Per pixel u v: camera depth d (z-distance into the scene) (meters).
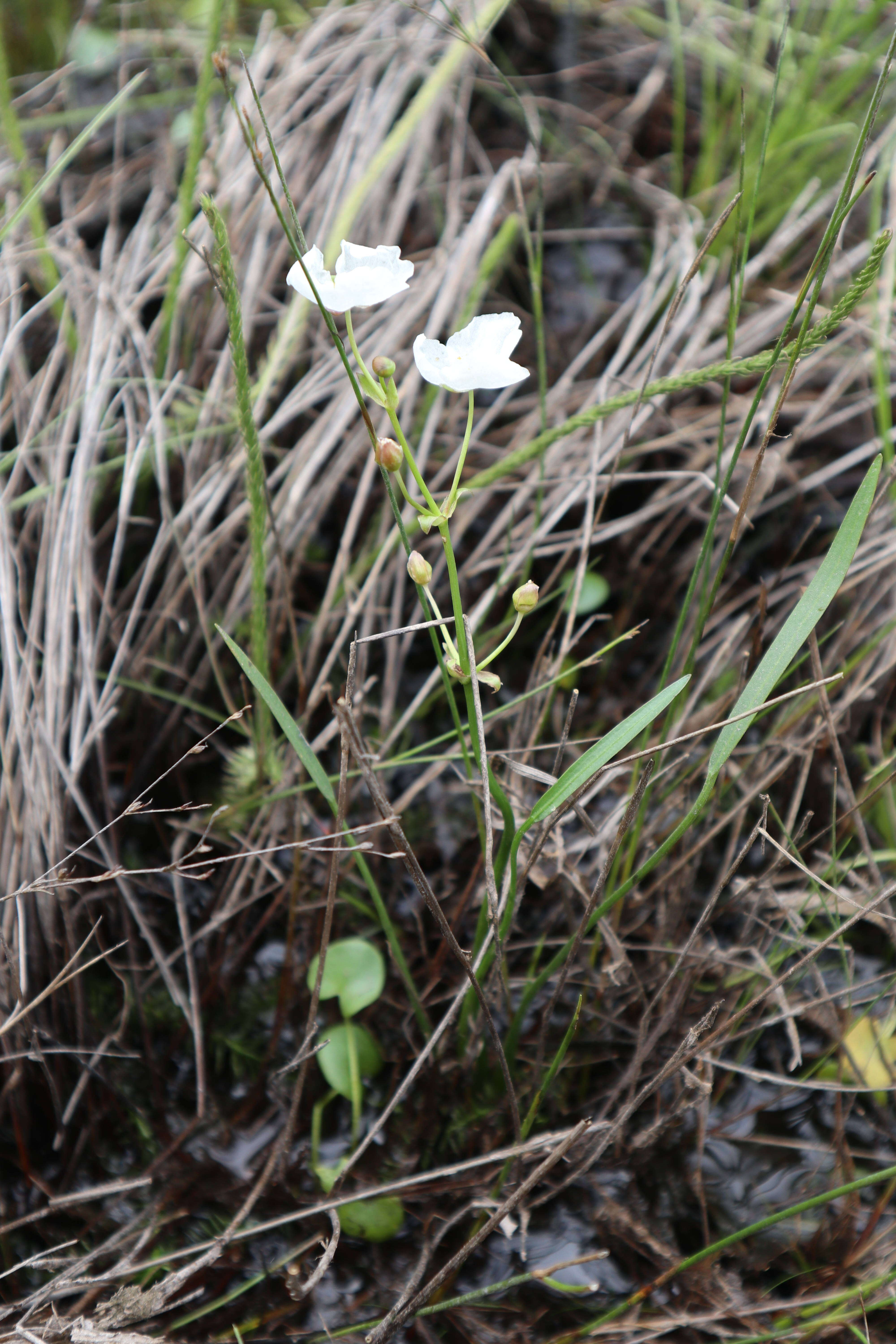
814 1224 0.51
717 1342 0.50
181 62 0.76
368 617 0.58
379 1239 0.51
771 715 0.58
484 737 0.47
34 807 0.52
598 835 0.53
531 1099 0.52
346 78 0.73
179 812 0.57
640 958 0.54
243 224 0.65
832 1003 0.52
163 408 0.58
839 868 0.54
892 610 0.58
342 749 0.46
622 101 0.80
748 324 0.66
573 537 0.61
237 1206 0.52
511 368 0.43
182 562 0.58
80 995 0.52
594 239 0.74
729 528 0.61
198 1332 0.50
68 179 0.72
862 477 0.64
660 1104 0.52
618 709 0.60
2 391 0.60
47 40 0.80
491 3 0.67
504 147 0.76
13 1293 0.50
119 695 0.57
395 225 0.67
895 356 0.62
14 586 0.56
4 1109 0.52
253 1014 0.54
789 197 0.71
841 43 0.68
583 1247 0.51
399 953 0.50
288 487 0.59
